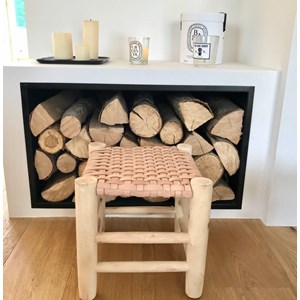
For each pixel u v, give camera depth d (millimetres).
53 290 907
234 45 1563
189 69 1123
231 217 1299
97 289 919
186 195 813
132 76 1115
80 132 1179
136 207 1153
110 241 842
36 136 1190
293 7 1060
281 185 1211
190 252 858
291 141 1162
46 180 1355
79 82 1113
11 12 2352
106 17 1493
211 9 1510
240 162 1237
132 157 996
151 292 915
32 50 1504
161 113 1296
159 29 1519
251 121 1191
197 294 886
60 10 1470
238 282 957
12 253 1055
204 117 1167
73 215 1278
